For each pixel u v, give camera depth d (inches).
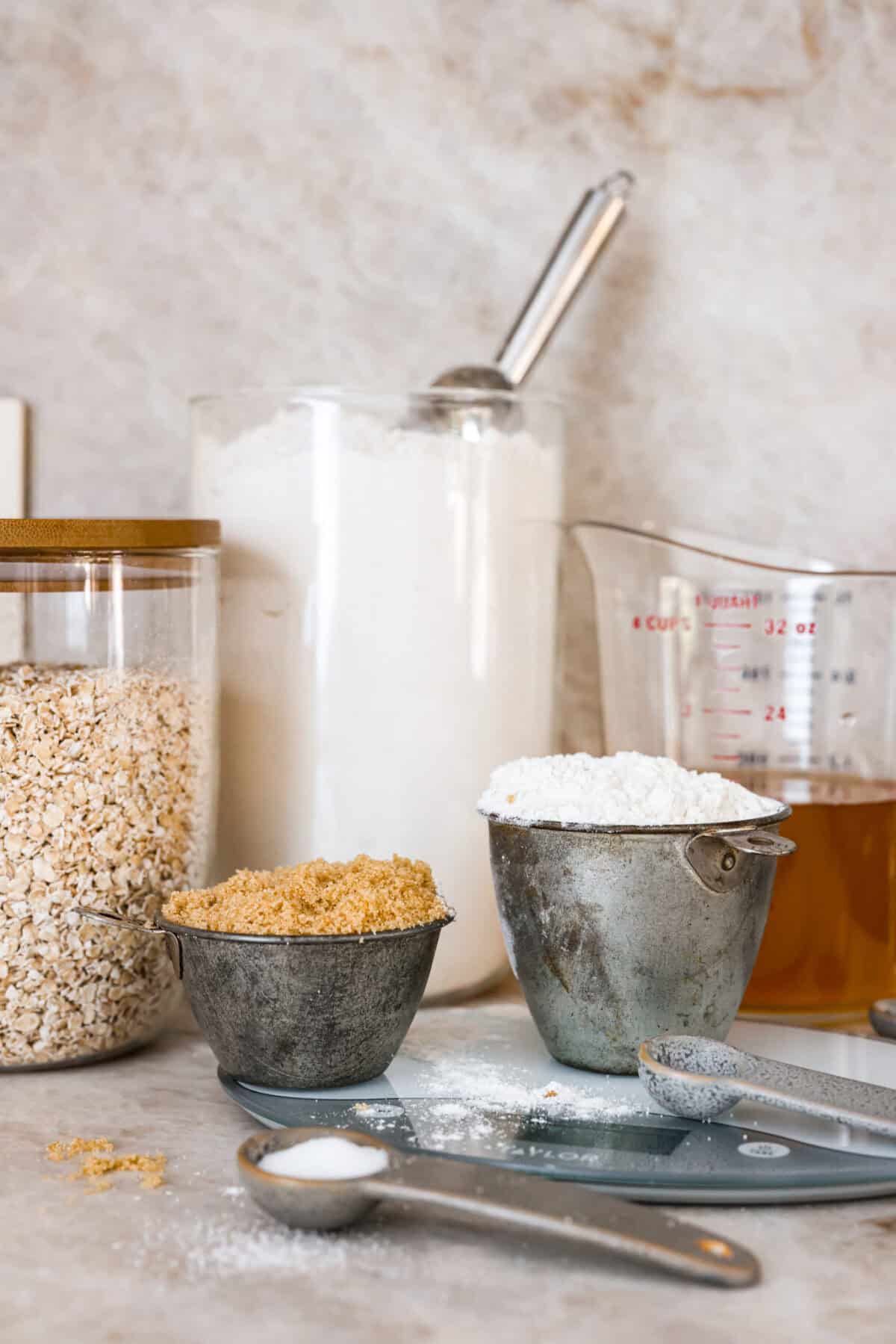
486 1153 23.0
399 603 32.3
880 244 40.1
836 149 40.0
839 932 32.8
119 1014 30.1
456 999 34.4
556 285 36.2
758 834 26.2
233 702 33.4
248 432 32.9
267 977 25.3
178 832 30.7
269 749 32.9
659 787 27.0
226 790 33.7
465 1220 22.2
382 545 32.2
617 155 40.6
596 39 40.4
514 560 33.7
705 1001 27.0
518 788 28.0
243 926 25.7
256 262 41.4
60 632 29.0
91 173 41.5
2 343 41.8
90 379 41.8
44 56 41.4
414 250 41.1
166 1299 19.5
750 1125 24.8
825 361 40.4
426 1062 28.6
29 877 28.4
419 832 32.7
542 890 26.9
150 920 30.1
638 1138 24.0
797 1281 20.3
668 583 34.6
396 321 41.3
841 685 33.9
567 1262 20.8
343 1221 21.3
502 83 40.6
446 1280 20.1
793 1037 30.5
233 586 33.1
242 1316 19.0
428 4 40.6
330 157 41.1
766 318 40.5
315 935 25.3
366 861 29.1
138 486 41.8
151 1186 23.3
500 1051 29.5
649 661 35.0
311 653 32.4
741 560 34.0
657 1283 20.2
